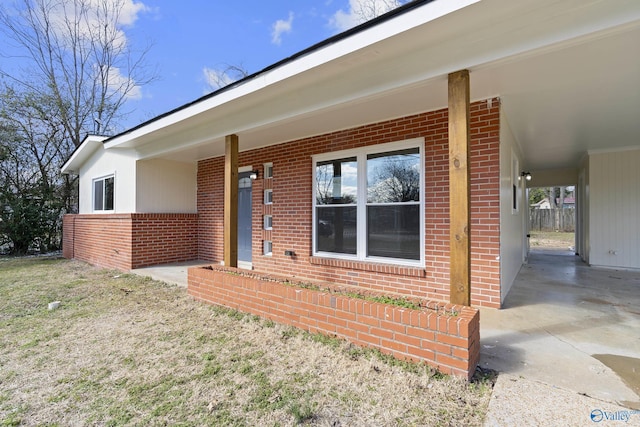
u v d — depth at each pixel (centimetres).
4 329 368
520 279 573
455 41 276
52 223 1155
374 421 196
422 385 229
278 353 292
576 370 242
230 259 492
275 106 427
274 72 374
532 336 307
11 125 1099
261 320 371
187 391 237
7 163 1084
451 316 249
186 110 511
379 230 494
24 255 1076
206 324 372
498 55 255
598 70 308
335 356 278
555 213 2055
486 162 394
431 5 249
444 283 425
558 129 533
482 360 260
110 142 743
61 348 315
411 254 461
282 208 625
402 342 262
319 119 475
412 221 460
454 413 199
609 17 215
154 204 769
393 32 271
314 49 330
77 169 1079
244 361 279
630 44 256
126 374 263
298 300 340
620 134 570
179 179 816
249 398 225
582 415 190
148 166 761
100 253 827
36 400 229
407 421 194
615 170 688
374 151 496
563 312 377
